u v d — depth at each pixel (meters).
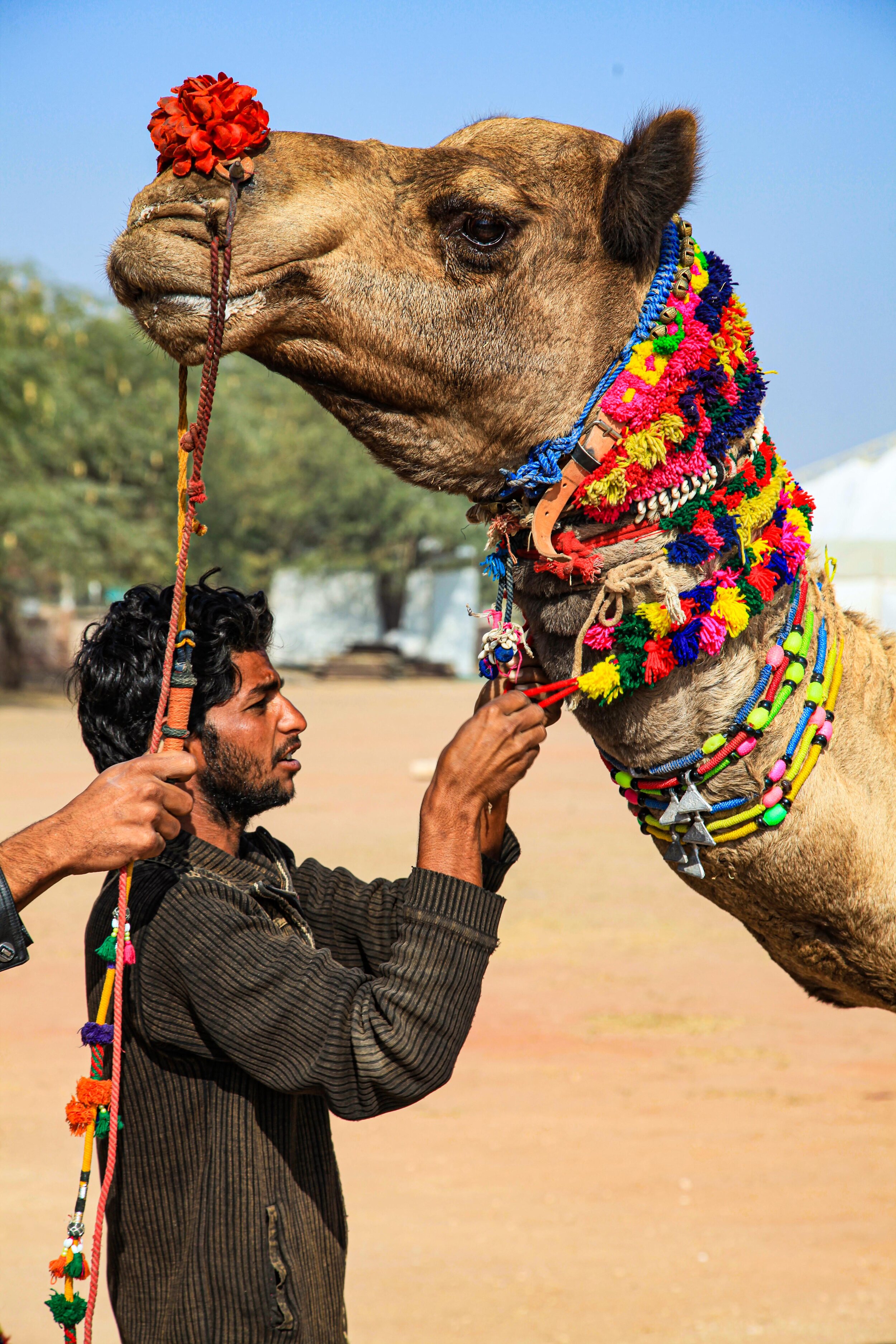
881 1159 6.29
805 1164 6.25
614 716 2.58
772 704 2.57
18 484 36.75
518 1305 4.85
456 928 2.44
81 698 2.76
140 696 2.68
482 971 2.48
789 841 2.60
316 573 55.91
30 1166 6.19
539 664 2.71
